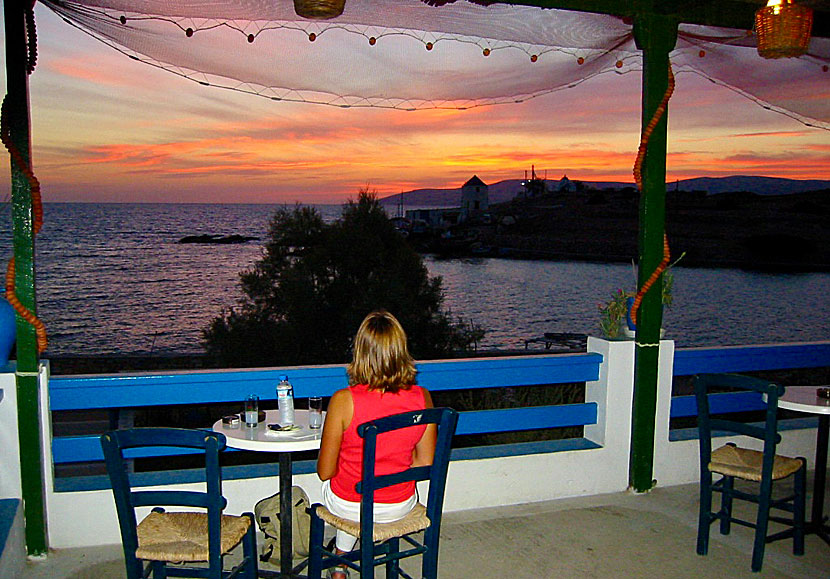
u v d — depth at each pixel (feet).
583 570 11.29
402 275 50.60
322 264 50.62
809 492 15.14
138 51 11.89
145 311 83.10
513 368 14.14
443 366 13.64
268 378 12.67
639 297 14.29
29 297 11.03
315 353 50.98
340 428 8.67
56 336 79.87
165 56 12.03
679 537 12.59
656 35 13.76
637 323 14.39
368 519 8.29
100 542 11.76
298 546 11.13
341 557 8.94
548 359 14.32
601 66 14.89
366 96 13.53
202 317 80.64
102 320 82.43
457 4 12.69
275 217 51.16
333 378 13.01
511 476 13.88
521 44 13.80
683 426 36.27
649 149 14.07
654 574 11.19
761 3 14.05
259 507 11.28
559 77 14.62
